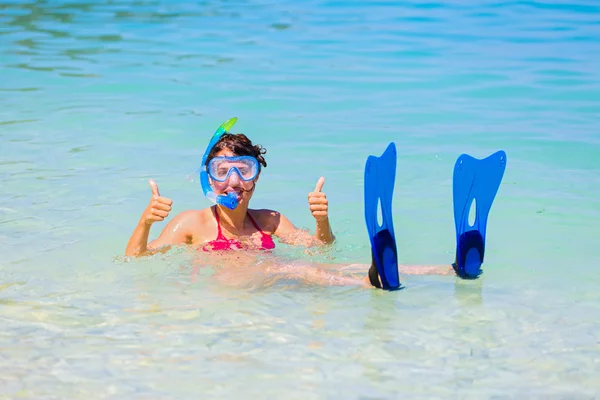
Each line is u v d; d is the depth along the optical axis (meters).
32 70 10.90
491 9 15.25
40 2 16.59
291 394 3.68
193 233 5.64
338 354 4.05
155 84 10.23
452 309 4.61
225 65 11.23
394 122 8.67
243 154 5.52
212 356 4.02
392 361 3.99
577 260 5.38
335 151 7.76
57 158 7.47
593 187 6.84
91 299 4.71
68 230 5.85
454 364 3.96
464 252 5.05
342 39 12.88
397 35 13.12
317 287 4.91
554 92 9.78
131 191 6.70
